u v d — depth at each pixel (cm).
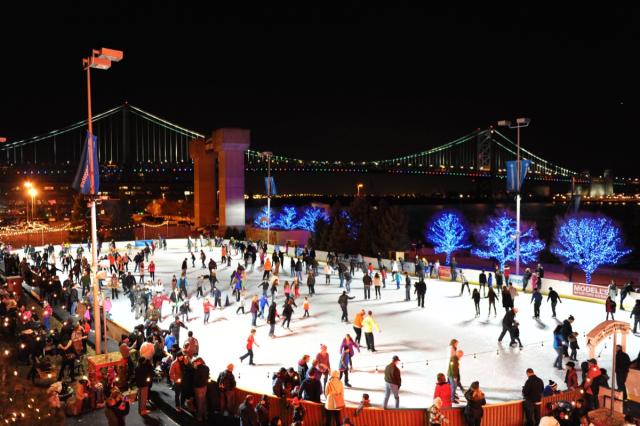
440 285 3431
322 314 2623
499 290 3052
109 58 1866
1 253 4450
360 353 2000
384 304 2855
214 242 5647
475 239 8162
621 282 4334
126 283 3058
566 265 5791
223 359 1941
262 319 2511
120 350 1692
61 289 2731
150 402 1562
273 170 13538
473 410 1287
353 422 1309
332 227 5250
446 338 2194
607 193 17262
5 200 14750
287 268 4138
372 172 14525
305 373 1524
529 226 7531
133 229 7744
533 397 1358
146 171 13888
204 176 7269
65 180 13688
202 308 2769
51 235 7662
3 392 995
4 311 2217
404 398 1576
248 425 1240
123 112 13675
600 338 1534
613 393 1374
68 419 1439
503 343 2123
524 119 3428
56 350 1895
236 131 6338
